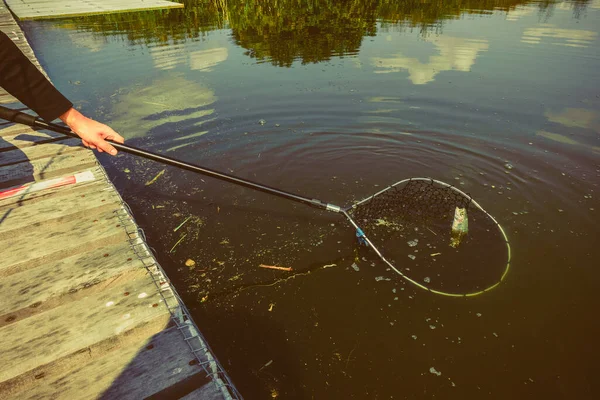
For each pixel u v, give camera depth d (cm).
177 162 216
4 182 258
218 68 662
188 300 224
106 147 201
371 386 179
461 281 234
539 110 468
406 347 196
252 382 180
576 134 407
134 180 343
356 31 925
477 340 199
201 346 154
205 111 489
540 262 245
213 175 223
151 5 1265
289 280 237
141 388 137
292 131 438
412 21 1023
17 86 171
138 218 293
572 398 172
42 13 1108
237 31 944
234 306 220
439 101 507
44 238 208
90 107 496
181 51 762
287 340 200
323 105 505
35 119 199
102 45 805
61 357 145
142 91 555
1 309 165
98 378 140
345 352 194
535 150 380
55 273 184
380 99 521
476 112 471
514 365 186
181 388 142
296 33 915
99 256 195
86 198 244
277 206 308
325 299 223
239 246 265
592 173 339
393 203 304
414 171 356
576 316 210
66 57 718
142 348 151
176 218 294
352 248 262
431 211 295
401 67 650
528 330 203
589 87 534
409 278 236
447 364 188
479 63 661
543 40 789
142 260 192
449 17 1077
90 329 156
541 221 282
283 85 579
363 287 231
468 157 376
